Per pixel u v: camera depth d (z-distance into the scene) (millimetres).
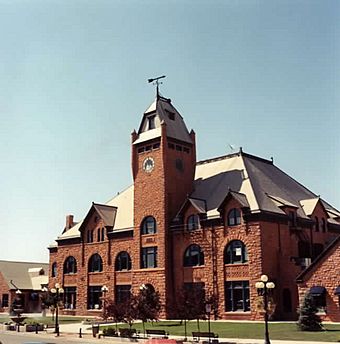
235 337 39938
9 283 93875
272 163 72688
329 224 65500
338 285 47969
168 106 70438
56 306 50344
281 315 54500
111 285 70188
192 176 68562
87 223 76375
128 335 42875
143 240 66250
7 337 46969
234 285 56500
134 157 69188
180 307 41906
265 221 55906
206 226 60250
